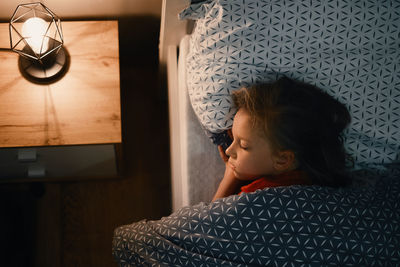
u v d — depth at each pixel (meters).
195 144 0.89
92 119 0.88
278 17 0.78
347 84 0.78
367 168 0.81
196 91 0.84
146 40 1.26
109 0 1.01
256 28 0.78
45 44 0.83
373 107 0.78
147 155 1.35
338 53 0.79
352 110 0.78
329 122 0.66
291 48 0.78
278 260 0.64
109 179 1.29
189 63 0.88
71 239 1.22
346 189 0.70
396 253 0.68
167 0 0.85
